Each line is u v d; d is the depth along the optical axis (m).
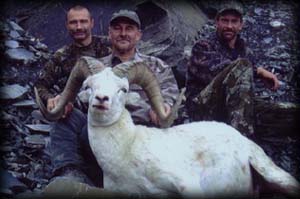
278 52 6.21
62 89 4.64
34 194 4.33
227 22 4.79
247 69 4.54
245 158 4.11
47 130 5.05
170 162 3.92
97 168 4.34
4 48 5.91
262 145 5.04
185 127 4.15
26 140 4.90
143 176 3.91
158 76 4.49
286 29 6.55
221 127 4.20
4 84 5.52
